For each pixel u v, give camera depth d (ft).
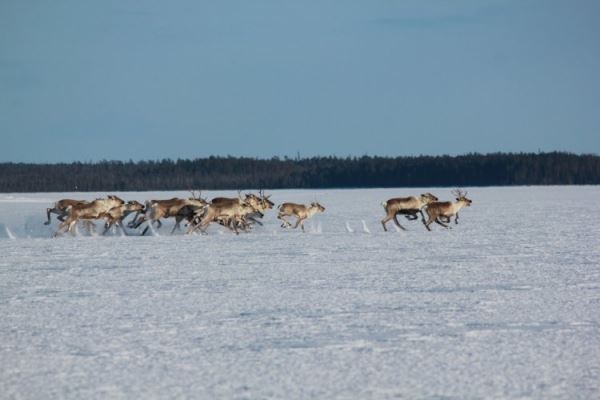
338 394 95.61
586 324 134.51
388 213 361.10
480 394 95.30
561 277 193.36
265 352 116.26
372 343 121.49
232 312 148.15
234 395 95.35
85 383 100.73
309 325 135.44
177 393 96.27
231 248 278.87
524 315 142.92
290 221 467.52
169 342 123.13
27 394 96.37
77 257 253.44
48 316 145.89
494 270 208.33
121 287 183.11
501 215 498.28
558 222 420.77
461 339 123.75
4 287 184.75
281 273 205.77
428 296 165.17
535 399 93.30
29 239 333.83
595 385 98.58
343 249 270.67
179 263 232.32
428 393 95.81
